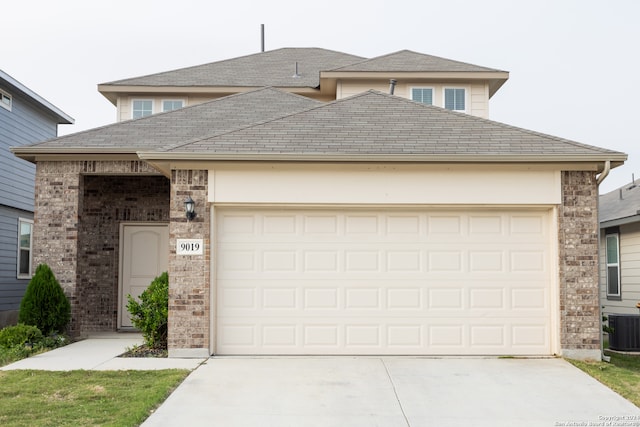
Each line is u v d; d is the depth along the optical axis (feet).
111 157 43.04
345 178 35.53
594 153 34.58
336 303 35.68
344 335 35.53
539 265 35.86
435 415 24.98
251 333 35.53
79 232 43.55
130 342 41.96
